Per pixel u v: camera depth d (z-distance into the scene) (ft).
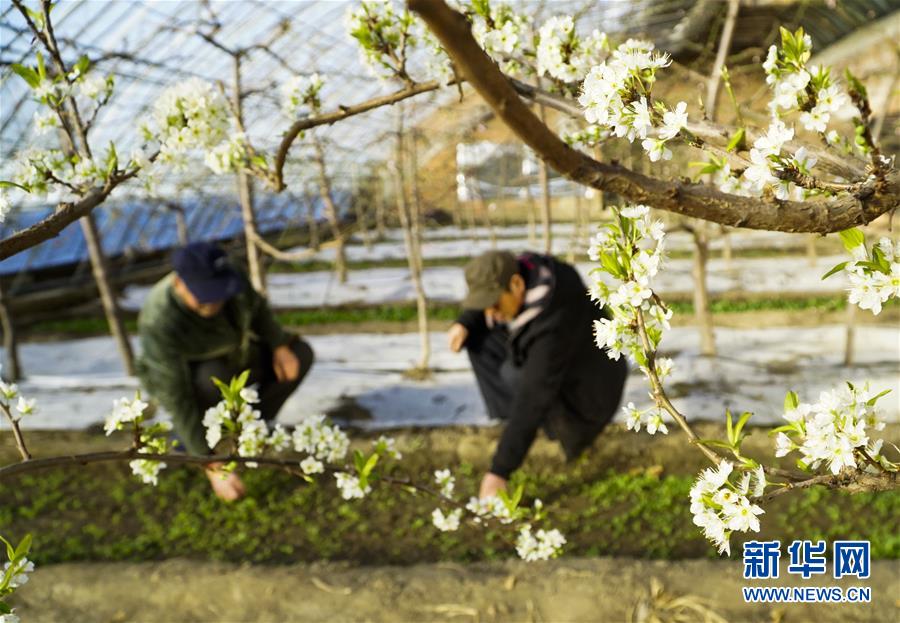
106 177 4.71
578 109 4.41
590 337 12.44
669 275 29.91
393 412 16.92
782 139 3.10
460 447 14.93
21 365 22.76
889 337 19.80
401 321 26.63
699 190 3.09
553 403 12.89
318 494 14.15
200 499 14.12
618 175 2.95
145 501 14.21
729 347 20.01
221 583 10.68
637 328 3.83
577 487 13.70
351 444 15.16
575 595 9.89
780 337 20.74
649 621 9.32
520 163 39.42
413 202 23.75
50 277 34.32
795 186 3.52
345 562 11.30
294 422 16.51
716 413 15.23
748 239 37.09
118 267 37.42
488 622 9.57
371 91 34.73
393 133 21.01
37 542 12.82
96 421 16.87
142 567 11.23
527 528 6.53
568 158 2.80
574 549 11.84
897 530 11.63
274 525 13.12
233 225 47.96
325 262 40.29
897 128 20.80
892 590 9.52
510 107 2.44
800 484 3.58
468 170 34.06
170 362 12.61
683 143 3.89
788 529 11.97
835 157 3.71
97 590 10.73
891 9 33.47
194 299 12.18
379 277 35.40
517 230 48.14
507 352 13.44
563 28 4.79
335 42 27.61
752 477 3.69
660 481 13.70
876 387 15.88
